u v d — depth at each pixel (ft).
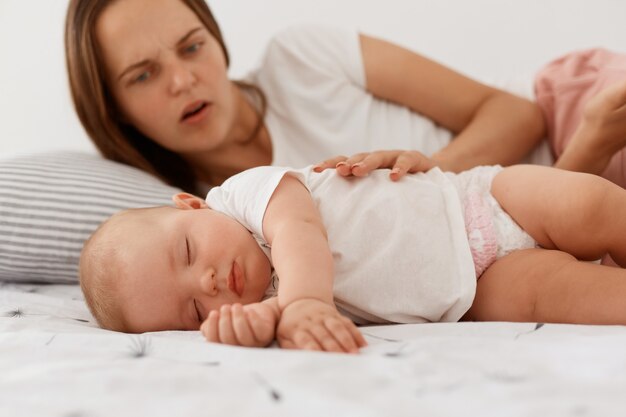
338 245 3.09
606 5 6.28
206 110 4.82
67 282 4.36
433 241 3.12
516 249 3.30
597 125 3.98
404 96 5.25
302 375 1.91
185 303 3.05
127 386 1.93
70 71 4.99
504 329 2.54
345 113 5.28
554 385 1.76
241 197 3.14
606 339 2.13
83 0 4.73
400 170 3.35
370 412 1.61
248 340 2.37
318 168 3.47
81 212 4.24
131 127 5.27
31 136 7.45
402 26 6.86
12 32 7.52
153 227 3.23
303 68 5.33
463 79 5.22
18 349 2.48
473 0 6.63
